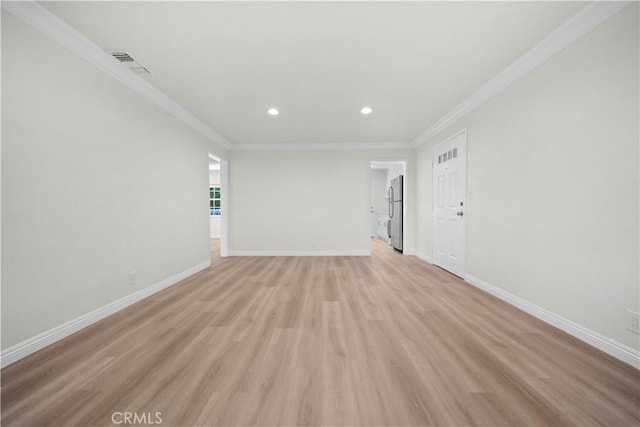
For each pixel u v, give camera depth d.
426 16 1.77
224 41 2.03
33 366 1.51
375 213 8.75
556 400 1.24
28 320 1.64
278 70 2.46
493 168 2.76
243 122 3.97
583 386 1.34
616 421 1.12
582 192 1.80
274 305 2.51
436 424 1.11
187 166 3.63
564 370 1.47
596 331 1.71
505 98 2.56
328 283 3.28
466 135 3.27
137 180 2.64
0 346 1.50
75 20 1.77
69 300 1.91
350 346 1.74
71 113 1.93
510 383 1.36
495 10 1.72
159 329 2.00
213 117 3.74
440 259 4.11
